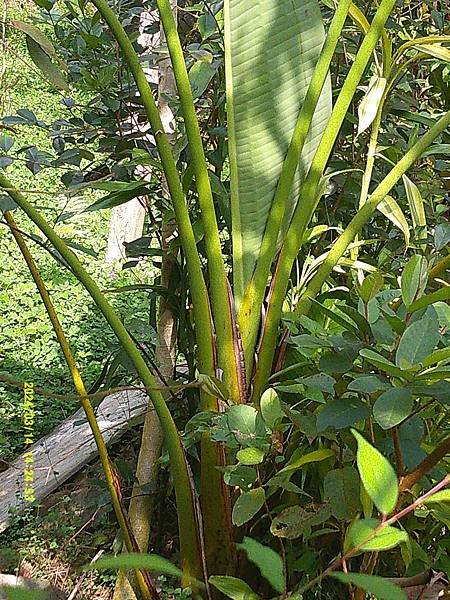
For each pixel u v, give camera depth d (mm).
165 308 1988
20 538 2355
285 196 1406
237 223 1439
